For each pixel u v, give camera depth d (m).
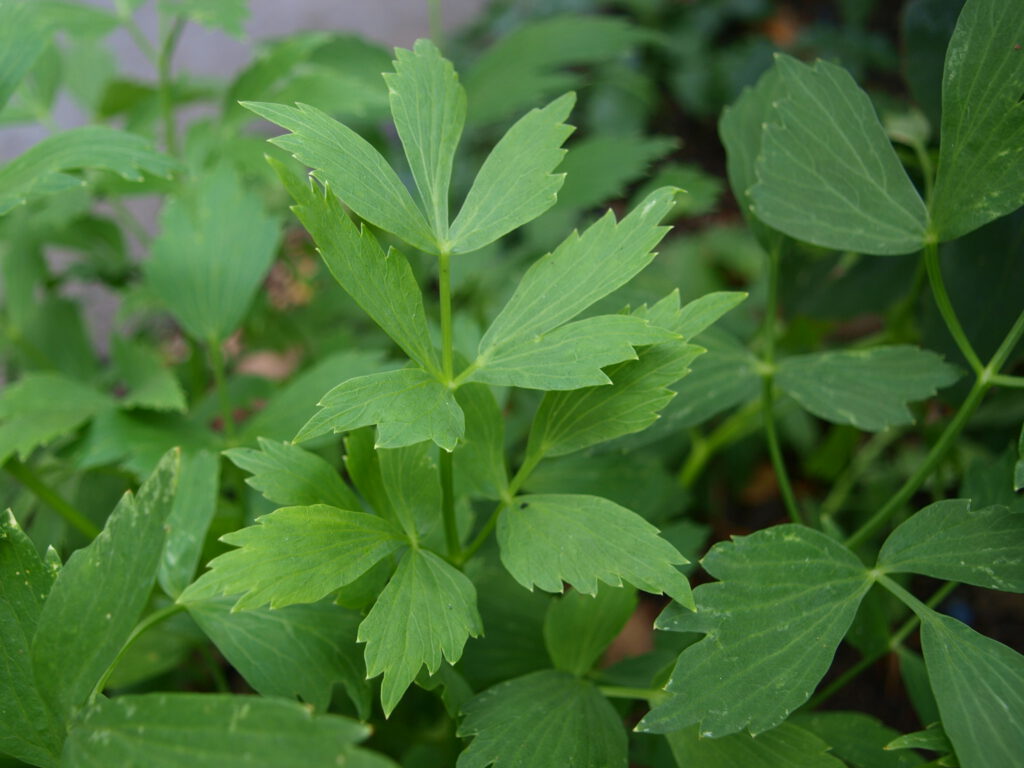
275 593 0.31
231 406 0.58
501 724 0.35
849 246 0.38
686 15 1.30
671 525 0.51
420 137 0.34
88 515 0.53
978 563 0.33
